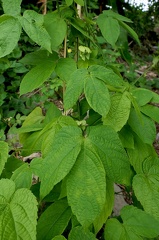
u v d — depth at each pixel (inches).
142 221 19.9
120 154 18.1
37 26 18.7
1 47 18.3
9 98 68.9
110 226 20.2
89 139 17.7
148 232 19.6
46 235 21.7
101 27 22.9
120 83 19.2
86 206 16.8
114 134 18.2
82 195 16.8
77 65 23.6
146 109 22.1
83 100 25.3
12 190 17.7
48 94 65.1
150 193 20.7
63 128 18.0
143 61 118.5
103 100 18.3
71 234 19.1
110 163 17.8
